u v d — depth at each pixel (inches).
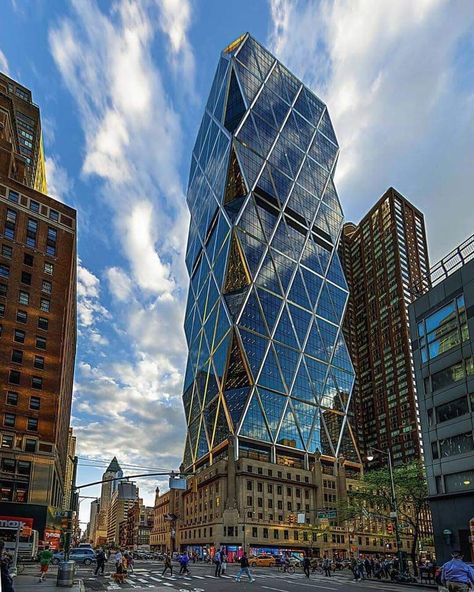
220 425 5260.8
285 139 7199.8
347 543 4542.3
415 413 6973.4
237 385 5300.2
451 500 1421.0
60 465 3321.9
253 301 5718.5
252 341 5492.1
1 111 3590.1
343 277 7327.8
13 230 3036.4
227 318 5615.2
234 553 3892.7
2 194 3061.0
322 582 1493.6
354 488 5068.9
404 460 6904.5
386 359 7810.0
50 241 3179.1
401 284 7829.7
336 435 5974.4
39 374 2819.9
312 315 6432.1
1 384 2662.4
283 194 6766.7
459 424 1435.8
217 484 4416.8
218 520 4168.3
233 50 7224.4
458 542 1374.3
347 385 6515.8
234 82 6968.5
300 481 4692.4
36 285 3006.9
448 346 1536.7
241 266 5846.5
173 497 5743.1
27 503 2507.4
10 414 2637.8
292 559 2844.5
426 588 1310.3
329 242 7317.9
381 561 2208.4
